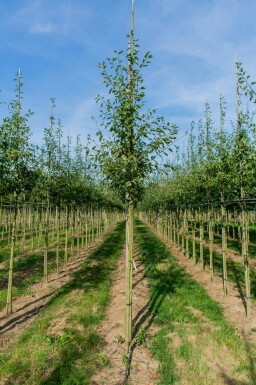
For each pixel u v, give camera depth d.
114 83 6.59
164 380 5.52
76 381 5.45
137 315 8.69
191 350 6.50
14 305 9.65
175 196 18.16
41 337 7.14
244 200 8.79
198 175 12.84
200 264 15.22
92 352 6.54
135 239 28.09
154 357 6.39
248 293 8.60
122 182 6.53
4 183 8.40
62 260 17.41
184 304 9.47
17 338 7.27
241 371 5.79
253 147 8.05
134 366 6.00
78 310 8.93
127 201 6.89
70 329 7.60
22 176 8.94
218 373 5.73
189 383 5.44
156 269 14.47
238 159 8.77
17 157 8.49
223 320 8.14
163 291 10.78
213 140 10.94
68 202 16.67
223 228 10.67
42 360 6.12
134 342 7.04
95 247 22.95
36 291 11.18
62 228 33.12
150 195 29.67
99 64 6.61
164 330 7.56
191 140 16.62
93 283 12.00
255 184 8.92
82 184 18.52
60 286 11.84
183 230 19.27
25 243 22.33
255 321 8.28
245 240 8.84
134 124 6.36
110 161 6.60
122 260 17.61
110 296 10.52
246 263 8.73
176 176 19.12
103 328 7.82
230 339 7.02
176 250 20.56
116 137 6.65
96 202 25.45
